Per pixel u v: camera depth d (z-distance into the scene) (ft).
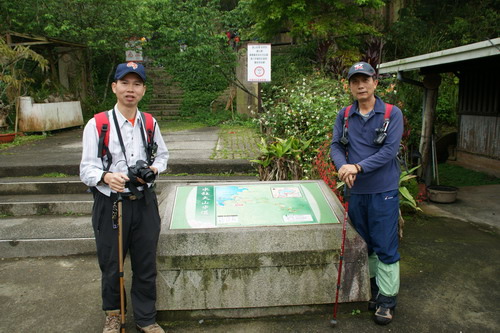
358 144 9.05
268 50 24.58
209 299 8.97
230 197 10.17
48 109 28.63
